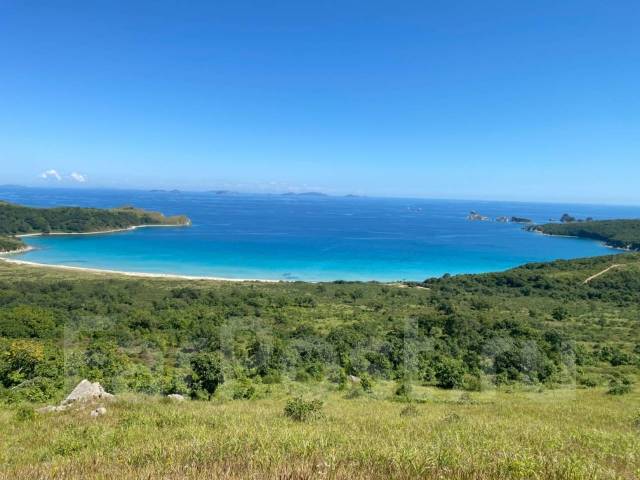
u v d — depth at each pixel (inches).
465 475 230.1
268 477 218.4
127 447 372.8
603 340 2472.9
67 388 1051.9
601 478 244.7
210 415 600.4
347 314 3014.3
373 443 346.9
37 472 267.3
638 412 740.7
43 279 4099.4
